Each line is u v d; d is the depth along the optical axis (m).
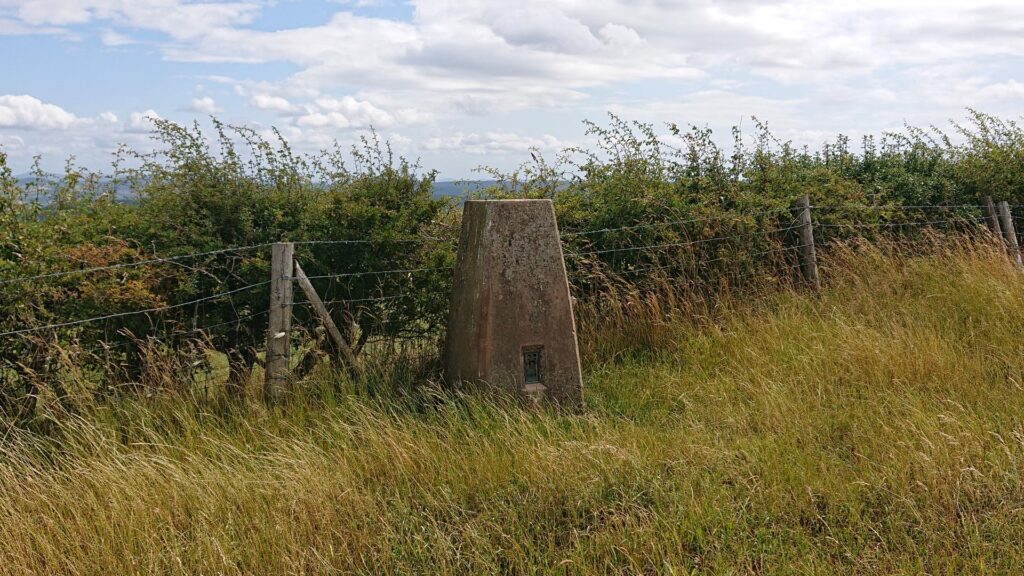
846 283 8.83
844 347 6.67
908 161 11.91
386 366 6.59
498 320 5.86
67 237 5.95
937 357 6.33
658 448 5.13
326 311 6.13
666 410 6.09
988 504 4.43
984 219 11.14
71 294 5.61
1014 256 9.75
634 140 8.67
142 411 5.39
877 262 9.02
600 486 4.63
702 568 4.01
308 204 6.75
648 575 3.99
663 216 8.32
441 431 5.41
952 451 4.88
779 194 9.35
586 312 7.62
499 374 5.88
